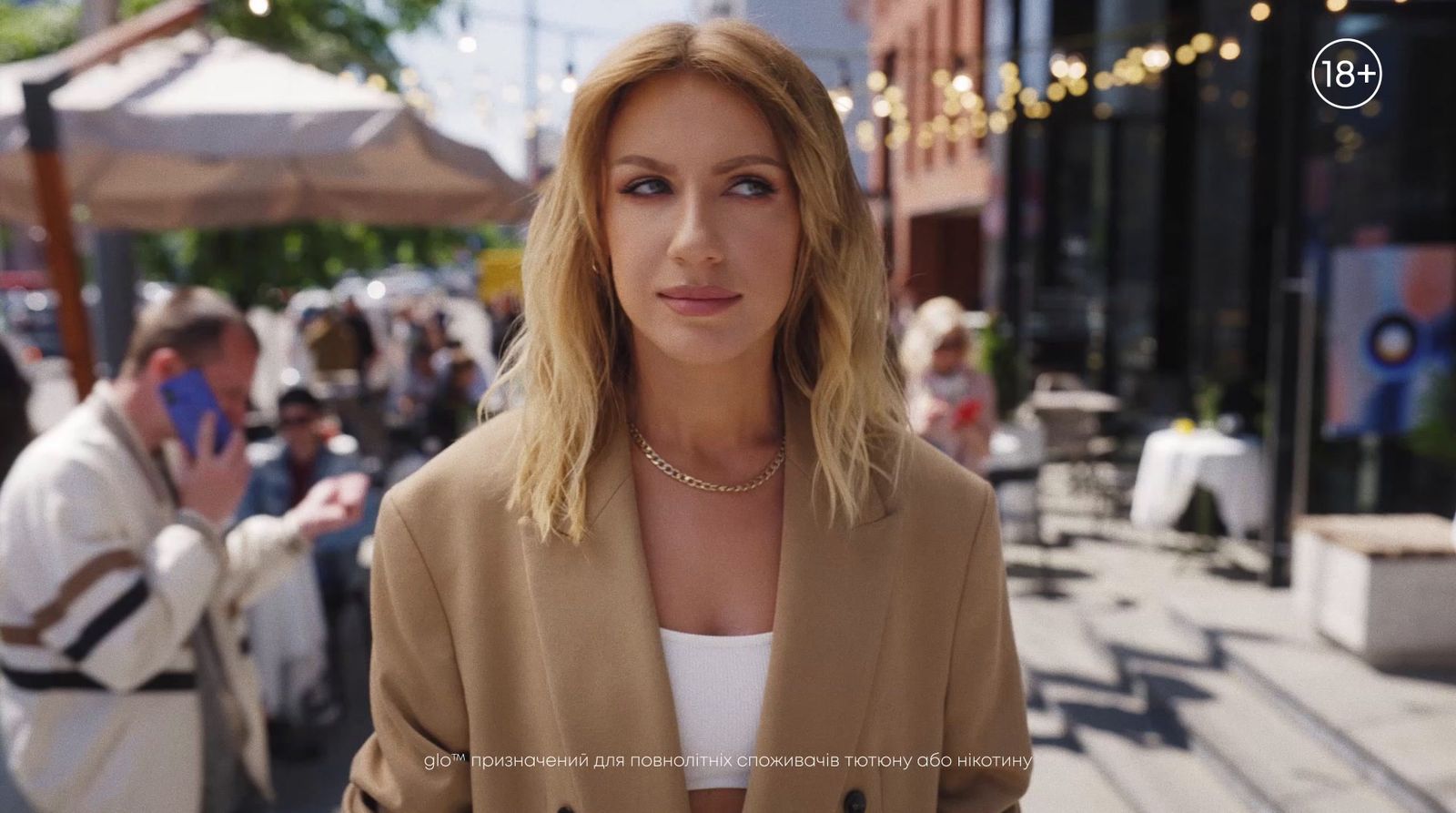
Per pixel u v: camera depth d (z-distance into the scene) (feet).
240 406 7.48
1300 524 15.53
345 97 13.47
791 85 3.39
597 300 3.82
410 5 26.76
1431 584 13.67
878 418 3.99
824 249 3.66
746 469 3.91
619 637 3.59
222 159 16.06
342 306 37.50
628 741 3.55
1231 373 24.94
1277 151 23.99
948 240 54.54
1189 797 11.87
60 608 6.33
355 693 15.38
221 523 6.92
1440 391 17.47
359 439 21.58
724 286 3.30
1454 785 10.46
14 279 83.71
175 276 28.40
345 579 14.39
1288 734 12.65
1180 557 21.15
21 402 9.51
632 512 3.70
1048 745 13.65
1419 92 18.24
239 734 7.33
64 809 6.63
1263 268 24.20
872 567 3.74
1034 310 34.58
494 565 3.81
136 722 6.71
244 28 23.94
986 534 4.02
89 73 13.03
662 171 3.32
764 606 3.75
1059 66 24.77
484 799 3.78
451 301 111.65
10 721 6.66
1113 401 27.68
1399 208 18.47
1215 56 26.23
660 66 3.30
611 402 3.86
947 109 25.57
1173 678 14.56
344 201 18.99
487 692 3.79
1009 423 21.91
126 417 6.86
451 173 17.16
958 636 4.04
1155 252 28.73
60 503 6.45
